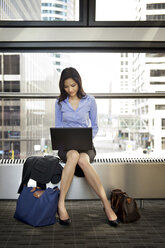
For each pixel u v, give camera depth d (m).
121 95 2.83
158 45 2.72
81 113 2.39
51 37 2.71
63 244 1.77
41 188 2.33
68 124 2.42
